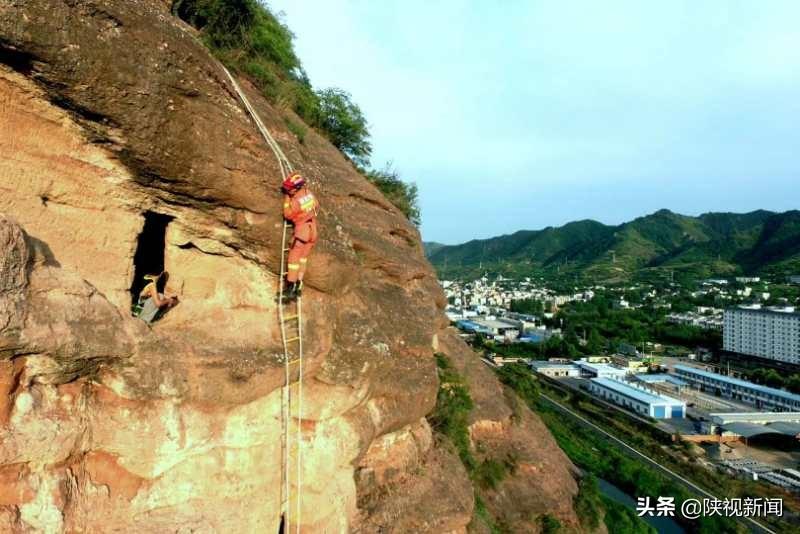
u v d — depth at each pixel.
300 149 11.81
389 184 28.06
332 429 10.91
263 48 17.16
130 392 7.22
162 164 7.41
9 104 6.35
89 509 7.02
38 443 6.21
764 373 85.56
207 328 8.66
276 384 9.09
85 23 6.16
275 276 9.39
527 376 60.09
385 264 15.80
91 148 7.11
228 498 8.55
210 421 8.23
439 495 14.81
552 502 25.38
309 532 10.27
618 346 116.69
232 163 8.02
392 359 12.07
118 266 7.87
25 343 5.81
